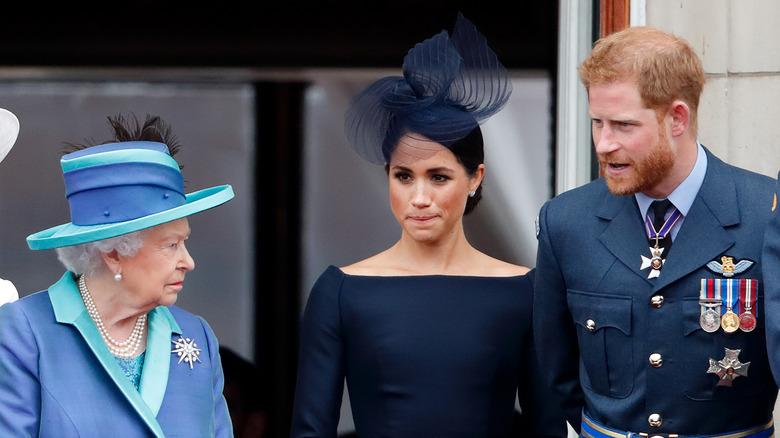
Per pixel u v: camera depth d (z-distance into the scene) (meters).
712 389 10.68
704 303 10.64
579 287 11.32
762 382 10.78
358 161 18.98
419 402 12.60
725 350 10.60
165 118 19.17
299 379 13.02
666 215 10.97
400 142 12.37
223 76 19.20
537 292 11.98
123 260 10.02
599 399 11.24
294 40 19.22
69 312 10.07
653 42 10.27
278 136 19.08
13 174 18.70
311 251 18.89
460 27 12.62
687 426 10.77
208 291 18.81
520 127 17.72
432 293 12.89
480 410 12.66
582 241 11.34
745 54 14.64
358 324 12.83
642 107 10.23
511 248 17.72
